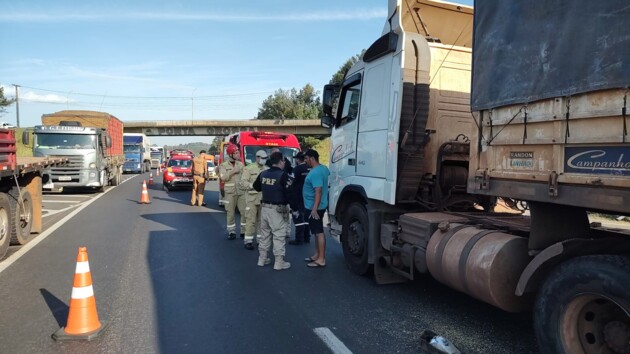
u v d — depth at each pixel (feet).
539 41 10.75
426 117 18.02
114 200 54.39
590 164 9.57
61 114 75.00
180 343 13.62
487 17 12.56
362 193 20.18
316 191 22.38
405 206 19.69
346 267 22.91
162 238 30.25
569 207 11.44
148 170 148.46
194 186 50.06
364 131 20.36
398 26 17.90
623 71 8.70
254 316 15.93
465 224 15.12
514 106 11.62
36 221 30.94
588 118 9.56
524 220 15.87
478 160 12.99
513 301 12.34
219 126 219.20
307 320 15.58
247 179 27.09
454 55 20.03
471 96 13.20
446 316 16.07
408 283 20.16
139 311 16.33
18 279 20.10
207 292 18.62
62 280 19.95
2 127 23.86
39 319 15.38
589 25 9.45
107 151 69.97
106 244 27.96
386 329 14.83
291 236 32.12
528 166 11.23
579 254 10.34
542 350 10.62
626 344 9.46
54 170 59.26
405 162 18.03
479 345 13.65
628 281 8.75
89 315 14.20
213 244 28.50
